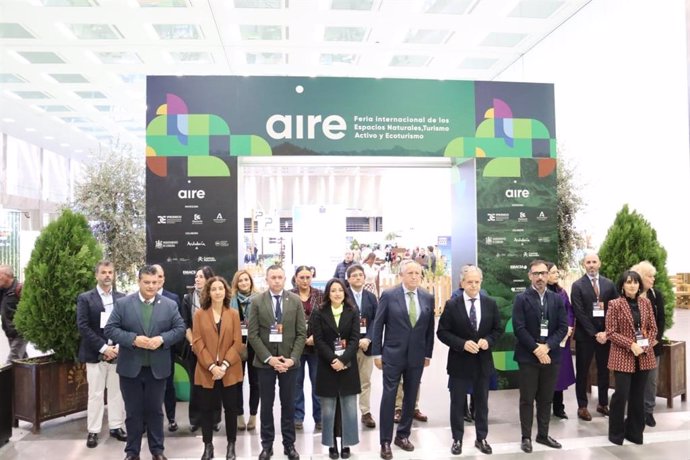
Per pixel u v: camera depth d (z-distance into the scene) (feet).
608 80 32.73
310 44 35.88
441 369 23.22
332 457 13.03
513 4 32.40
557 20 35.12
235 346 12.96
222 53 36.81
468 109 19.30
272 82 18.49
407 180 52.01
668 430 14.89
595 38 33.22
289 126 18.47
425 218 48.98
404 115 18.98
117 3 29.27
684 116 28.48
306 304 15.70
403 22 32.99
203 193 18.13
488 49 38.78
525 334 13.58
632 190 31.68
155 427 12.72
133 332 12.44
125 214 21.56
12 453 13.52
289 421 13.04
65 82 41.93
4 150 58.95
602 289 15.97
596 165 34.09
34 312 14.94
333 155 18.66
